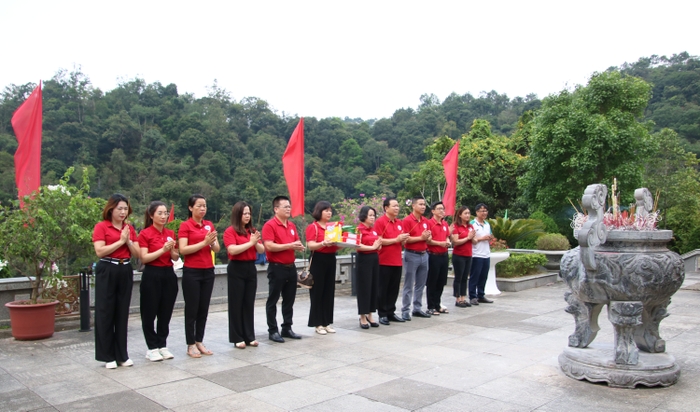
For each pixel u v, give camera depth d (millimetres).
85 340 5840
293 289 5961
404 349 5391
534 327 6527
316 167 39938
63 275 6684
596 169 15812
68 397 3906
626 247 4098
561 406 3666
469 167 21172
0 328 6148
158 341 5039
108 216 4754
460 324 6754
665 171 21531
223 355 5164
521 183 17594
